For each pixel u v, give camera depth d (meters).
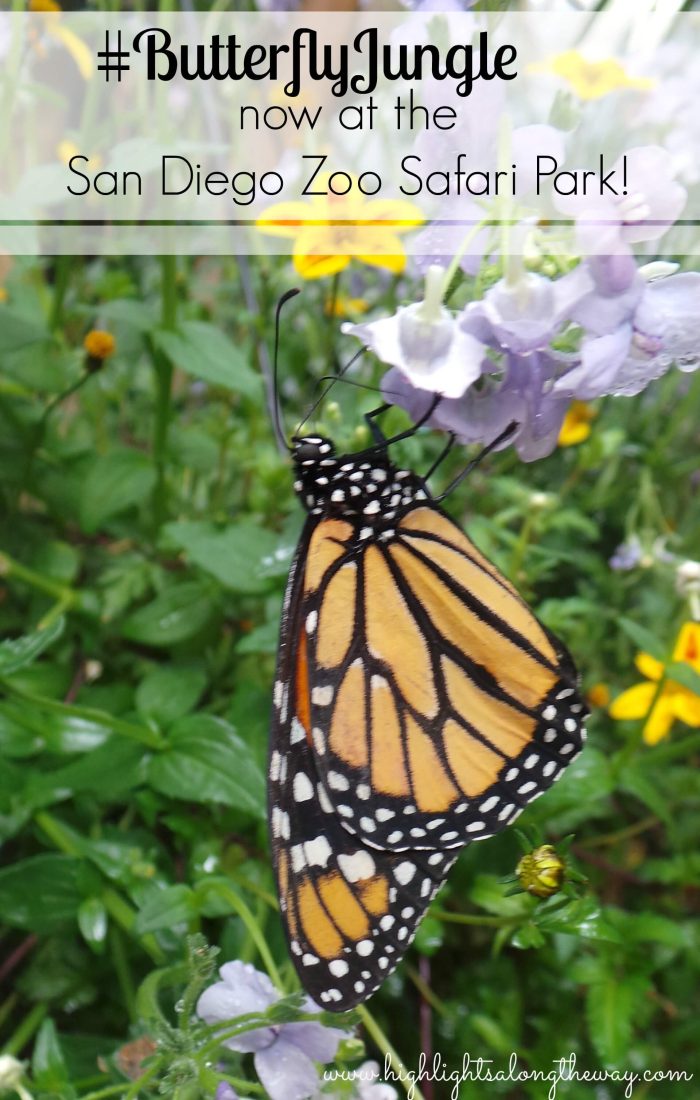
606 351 0.10
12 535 0.20
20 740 0.16
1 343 0.18
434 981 0.18
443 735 0.12
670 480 0.22
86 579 0.20
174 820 0.16
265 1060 0.13
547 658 0.12
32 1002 0.17
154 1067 0.12
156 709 0.17
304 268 0.15
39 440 0.19
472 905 0.17
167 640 0.18
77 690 0.19
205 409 0.23
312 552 0.13
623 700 0.18
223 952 0.15
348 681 0.12
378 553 0.12
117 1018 0.17
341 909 0.12
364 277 0.21
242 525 0.18
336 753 0.12
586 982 0.16
